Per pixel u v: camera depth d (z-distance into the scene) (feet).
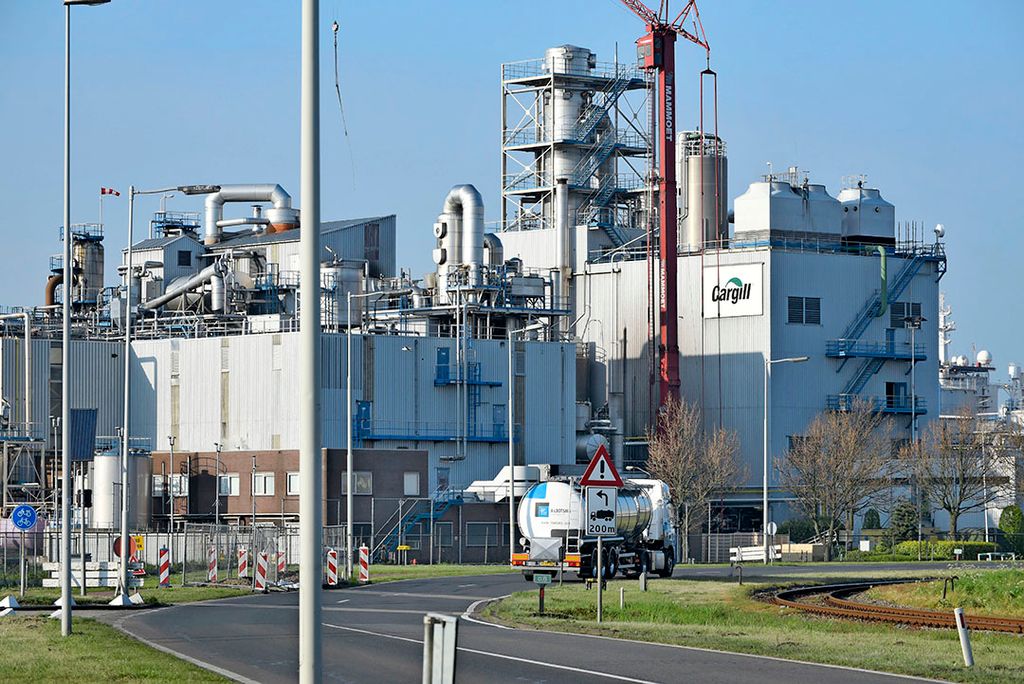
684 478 581.53
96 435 568.82
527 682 134.10
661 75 642.22
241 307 618.85
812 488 600.39
